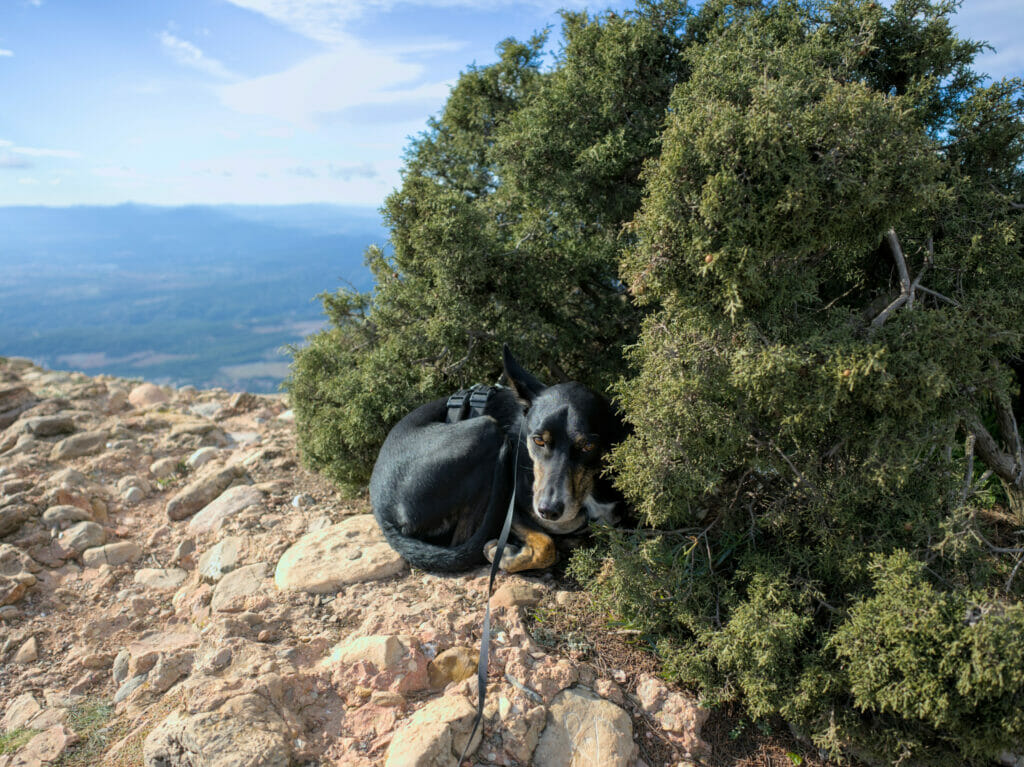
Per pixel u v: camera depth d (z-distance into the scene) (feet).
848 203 8.16
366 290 17.31
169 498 17.47
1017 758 8.49
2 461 18.52
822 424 8.29
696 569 9.89
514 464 12.03
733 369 8.52
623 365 15.39
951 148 11.51
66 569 14.05
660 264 8.82
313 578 11.73
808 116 8.08
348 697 9.05
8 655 11.61
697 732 8.78
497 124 18.74
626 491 9.70
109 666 11.19
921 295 10.96
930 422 8.48
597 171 13.73
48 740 9.44
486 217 14.75
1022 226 10.55
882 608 7.83
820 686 8.27
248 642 10.19
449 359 15.37
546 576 11.54
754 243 8.35
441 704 8.60
